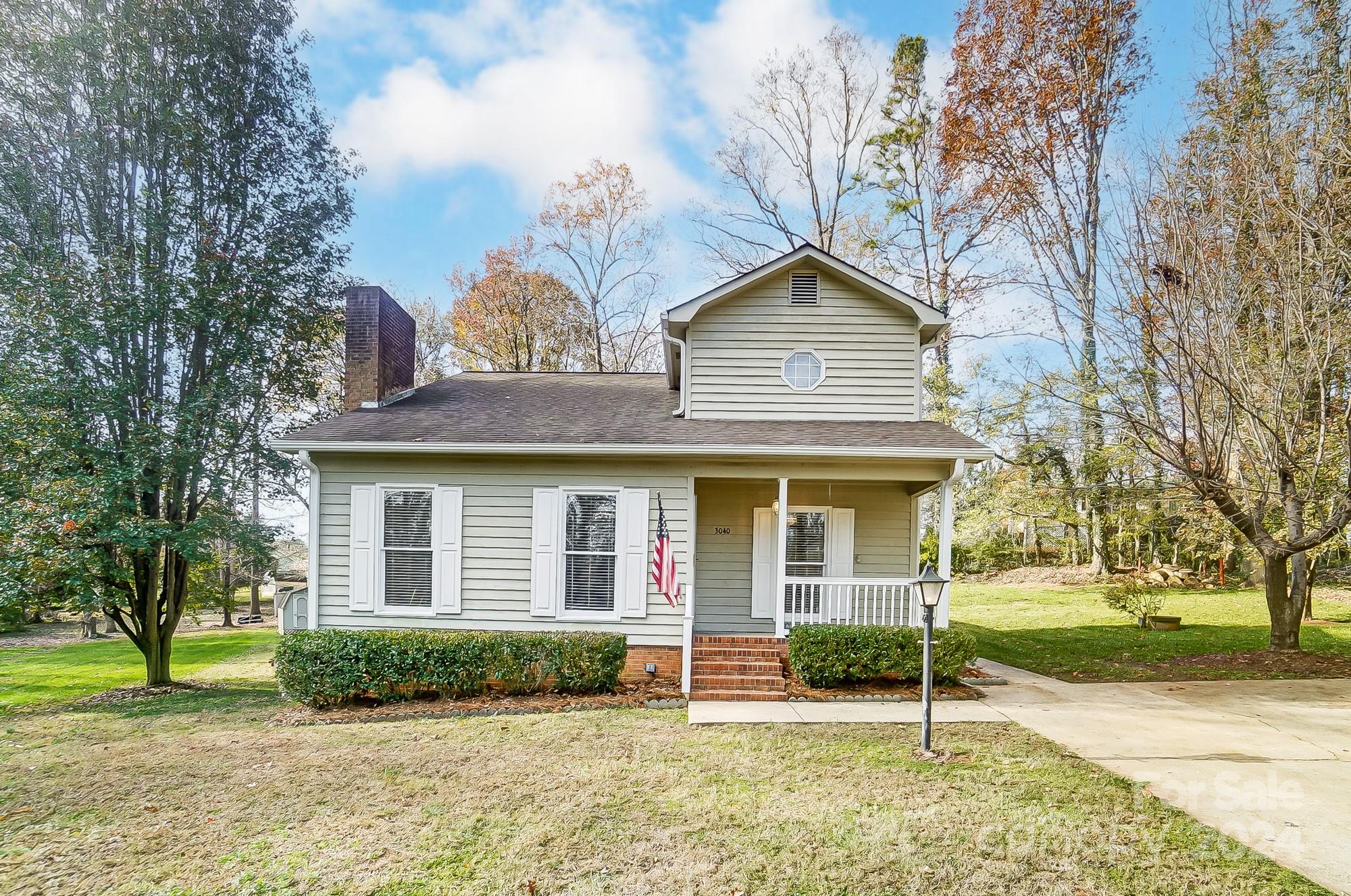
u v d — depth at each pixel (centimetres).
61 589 1064
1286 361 1033
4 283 1037
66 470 1070
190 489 1209
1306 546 1109
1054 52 1906
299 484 1354
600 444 975
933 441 992
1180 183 1111
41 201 1116
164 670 1210
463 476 1020
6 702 1076
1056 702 884
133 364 1146
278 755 702
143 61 1138
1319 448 1060
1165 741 704
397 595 1012
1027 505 2000
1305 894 402
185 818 538
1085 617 1723
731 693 912
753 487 1178
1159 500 1398
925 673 677
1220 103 1212
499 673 917
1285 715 807
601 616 1002
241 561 1411
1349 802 539
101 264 1105
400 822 522
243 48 1264
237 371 1225
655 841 482
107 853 478
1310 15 1195
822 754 672
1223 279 1066
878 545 1170
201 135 1191
